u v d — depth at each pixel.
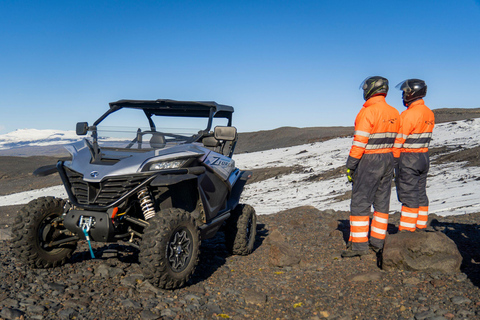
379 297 3.98
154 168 4.45
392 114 5.17
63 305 3.60
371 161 5.15
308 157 42.66
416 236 4.75
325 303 3.97
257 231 7.57
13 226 4.46
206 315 3.69
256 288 4.46
